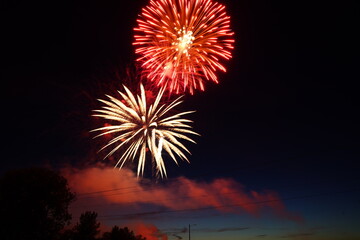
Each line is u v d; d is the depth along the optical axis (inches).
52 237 1307.8
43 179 1317.7
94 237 1657.2
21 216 1266.0
